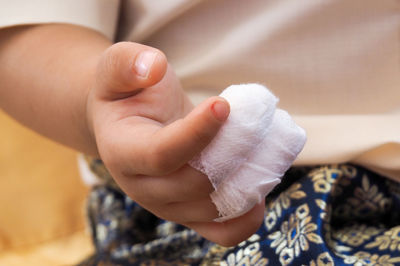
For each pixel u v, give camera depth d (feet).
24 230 2.20
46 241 2.21
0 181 2.19
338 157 1.07
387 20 1.13
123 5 1.28
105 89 0.86
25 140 2.24
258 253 1.01
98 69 0.86
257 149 0.80
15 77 1.11
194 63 1.21
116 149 0.82
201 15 1.21
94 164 1.31
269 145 0.80
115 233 1.26
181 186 0.81
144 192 0.84
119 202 1.31
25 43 1.13
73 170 2.31
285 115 0.83
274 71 1.17
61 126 1.06
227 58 1.18
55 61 1.08
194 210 0.85
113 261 1.21
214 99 0.76
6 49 1.13
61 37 1.12
